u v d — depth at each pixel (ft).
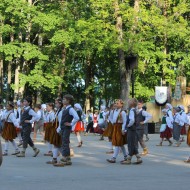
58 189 33.45
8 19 138.31
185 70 153.58
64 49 147.23
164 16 140.97
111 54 145.89
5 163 50.49
